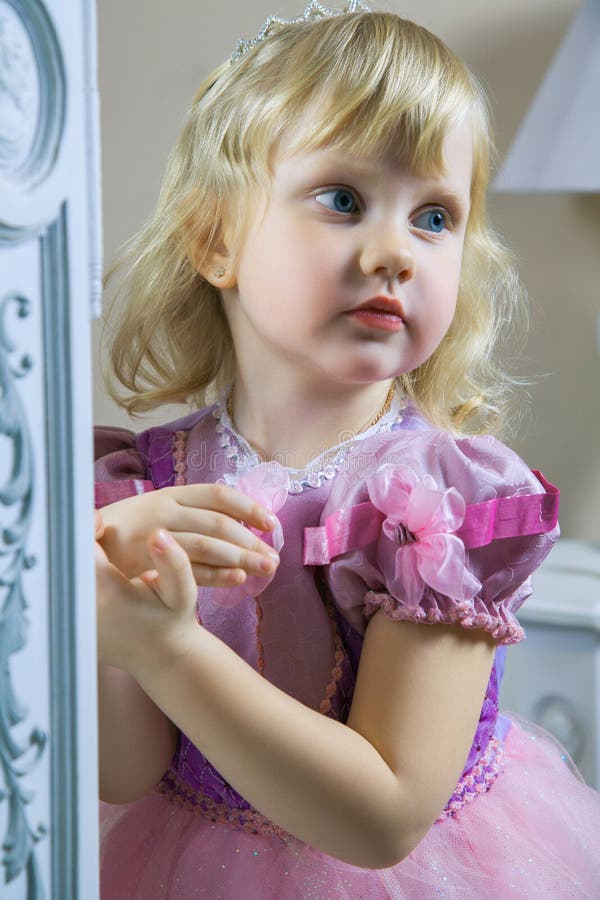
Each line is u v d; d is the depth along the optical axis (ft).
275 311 2.68
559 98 5.57
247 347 2.94
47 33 1.72
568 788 3.33
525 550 2.65
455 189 2.67
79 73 1.77
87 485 1.82
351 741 2.45
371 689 2.56
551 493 2.66
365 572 2.64
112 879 2.93
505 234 6.23
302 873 2.70
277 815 2.42
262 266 2.69
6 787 1.73
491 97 6.09
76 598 1.80
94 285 1.83
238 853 2.76
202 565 2.36
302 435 2.90
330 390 2.85
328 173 2.57
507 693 5.29
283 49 2.84
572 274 6.20
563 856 3.09
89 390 1.82
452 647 2.57
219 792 2.81
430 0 6.10
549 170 5.50
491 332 3.70
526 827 3.05
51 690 1.80
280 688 2.77
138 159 6.66
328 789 2.38
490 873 2.83
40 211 1.71
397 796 2.44
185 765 2.88
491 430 3.74
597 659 5.07
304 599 2.77
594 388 6.25
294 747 2.36
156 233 3.28
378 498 2.58
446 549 2.50
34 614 1.76
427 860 2.77
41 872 1.79
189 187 3.05
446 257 2.69
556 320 6.23
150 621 2.25
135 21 6.58
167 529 2.41
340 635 2.80
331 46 2.72
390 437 2.84
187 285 3.27
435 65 2.73
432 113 2.60
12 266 1.70
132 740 2.79
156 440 3.17
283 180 2.65
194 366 3.42
